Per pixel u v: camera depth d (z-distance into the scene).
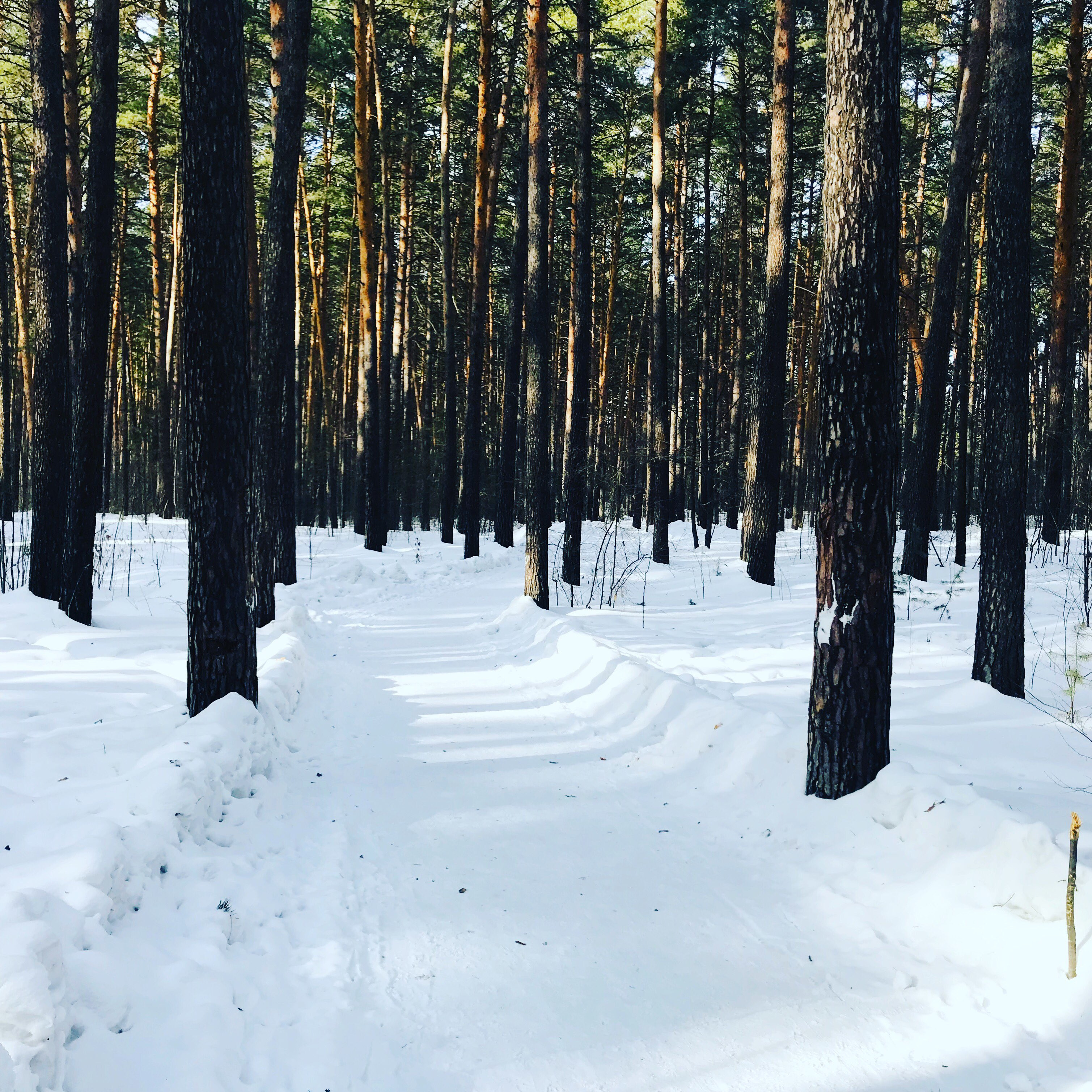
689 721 6.37
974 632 9.40
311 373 32.97
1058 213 16.81
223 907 3.59
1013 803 4.32
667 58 17.20
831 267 4.80
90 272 10.02
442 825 4.96
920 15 17.53
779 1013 3.13
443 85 22.08
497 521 21.92
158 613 11.67
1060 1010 3.01
